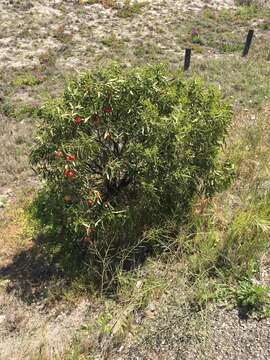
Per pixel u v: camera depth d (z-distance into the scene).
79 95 5.21
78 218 5.08
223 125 5.51
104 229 5.17
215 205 5.71
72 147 4.99
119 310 4.59
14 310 5.15
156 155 4.99
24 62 13.62
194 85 5.73
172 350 4.09
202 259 4.84
